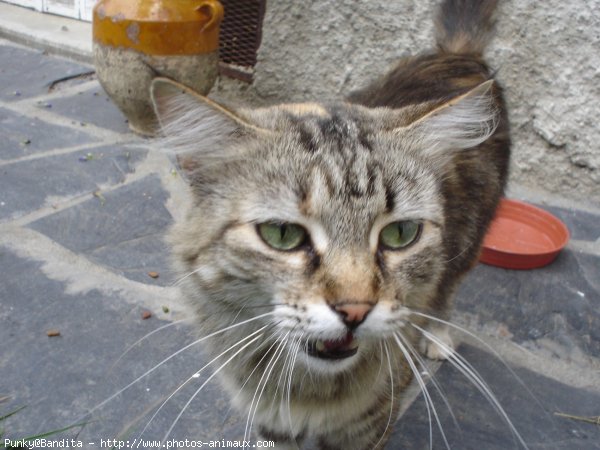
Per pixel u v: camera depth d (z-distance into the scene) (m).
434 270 0.22
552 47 0.43
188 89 0.20
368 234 0.20
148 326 0.31
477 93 0.23
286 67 0.54
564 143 0.45
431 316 0.23
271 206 0.19
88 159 0.45
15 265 0.34
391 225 0.21
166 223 0.39
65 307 0.32
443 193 0.24
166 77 0.21
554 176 0.46
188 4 0.46
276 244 0.20
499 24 0.44
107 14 0.45
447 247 0.25
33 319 0.31
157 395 0.28
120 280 0.34
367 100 0.30
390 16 0.48
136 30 0.44
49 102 0.54
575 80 0.43
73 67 0.60
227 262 0.20
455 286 0.29
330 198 0.20
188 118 0.21
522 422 0.28
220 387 0.28
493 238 0.40
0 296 0.32
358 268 0.19
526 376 0.30
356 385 0.23
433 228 0.22
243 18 0.55
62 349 0.30
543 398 0.29
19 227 0.38
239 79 0.57
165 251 0.36
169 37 0.45
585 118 0.44
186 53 0.46
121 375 0.29
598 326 0.33
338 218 0.20
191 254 0.22
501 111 0.32
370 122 0.22
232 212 0.20
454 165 0.25
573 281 0.37
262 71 0.55
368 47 0.50
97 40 0.46
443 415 0.28
